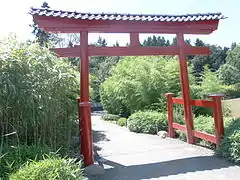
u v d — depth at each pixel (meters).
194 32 6.12
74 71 5.15
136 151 5.75
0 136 3.70
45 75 3.87
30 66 3.80
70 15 5.12
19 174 2.80
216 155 5.08
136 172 4.37
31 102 3.60
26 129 3.77
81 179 3.11
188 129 6.23
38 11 5.05
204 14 6.01
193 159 4.93
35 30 19.59
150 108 9.63
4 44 3.79
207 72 10.64
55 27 5.15
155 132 7.83
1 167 3.07
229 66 26.33
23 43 3.99
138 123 8.34
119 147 6.20
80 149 4.77
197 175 4.09
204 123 6.24
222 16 5.96
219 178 3.92
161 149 5.83
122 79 11.46
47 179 2.76
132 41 5.71
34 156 3.31
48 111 3.92
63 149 4.23
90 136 4.51
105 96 14.98
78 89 5.29
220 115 5.12
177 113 7.36
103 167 4.65
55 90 4.02
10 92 3.50
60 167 2.93
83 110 4.53
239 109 10.90
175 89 9.43
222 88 9.89
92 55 5.40
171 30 5.96
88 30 5.34
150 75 9.79
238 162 4.49
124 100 11.43
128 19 5.42
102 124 11.55
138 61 10.91
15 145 3.62
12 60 3.64
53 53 4.56
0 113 3.51
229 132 4.93
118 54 5.59
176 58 10.51
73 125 4.84
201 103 5.71
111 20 5.38
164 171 4.35
